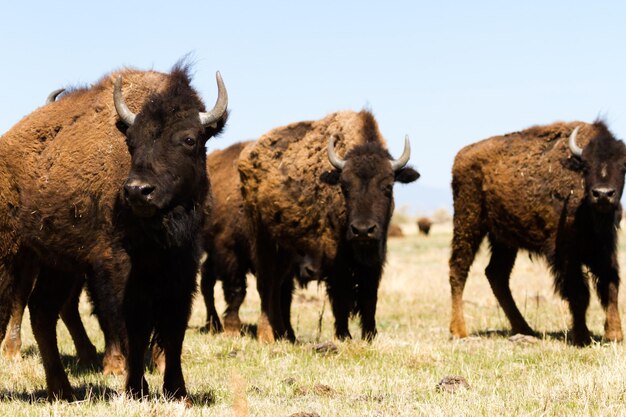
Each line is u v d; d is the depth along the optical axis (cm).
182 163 1736
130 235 1794
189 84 1841
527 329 3206
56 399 1853
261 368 2380
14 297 2000
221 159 3641
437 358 2472
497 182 3102
